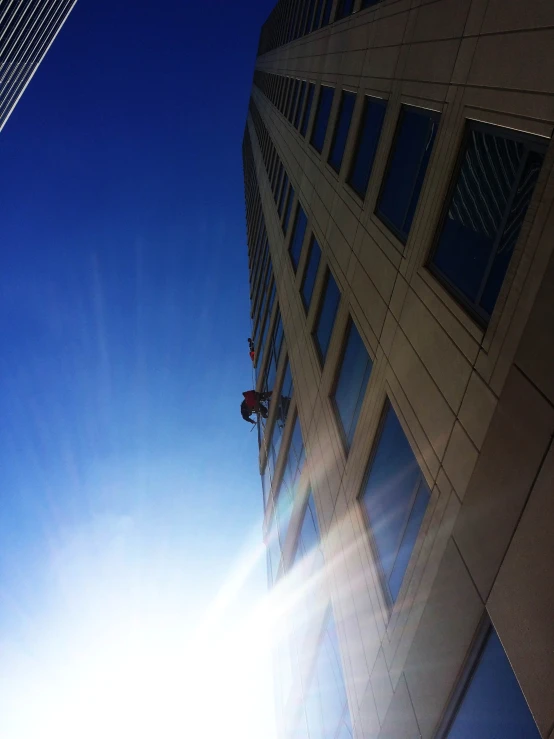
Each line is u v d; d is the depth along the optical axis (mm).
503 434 8273
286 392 29891
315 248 24719
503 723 8141
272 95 50406
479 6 10641
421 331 12047
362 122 19547
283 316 31203
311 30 33188
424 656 10797
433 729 10398
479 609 8711
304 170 29016
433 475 10961
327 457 19969
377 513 14953
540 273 7758
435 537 10625
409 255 13297
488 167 9961
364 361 16641
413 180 13938
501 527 8148
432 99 12586
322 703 21422
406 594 12000
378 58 17547
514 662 7566
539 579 7129
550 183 7754
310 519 23562
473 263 10383
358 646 15586
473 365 9562
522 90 8727
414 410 12031
